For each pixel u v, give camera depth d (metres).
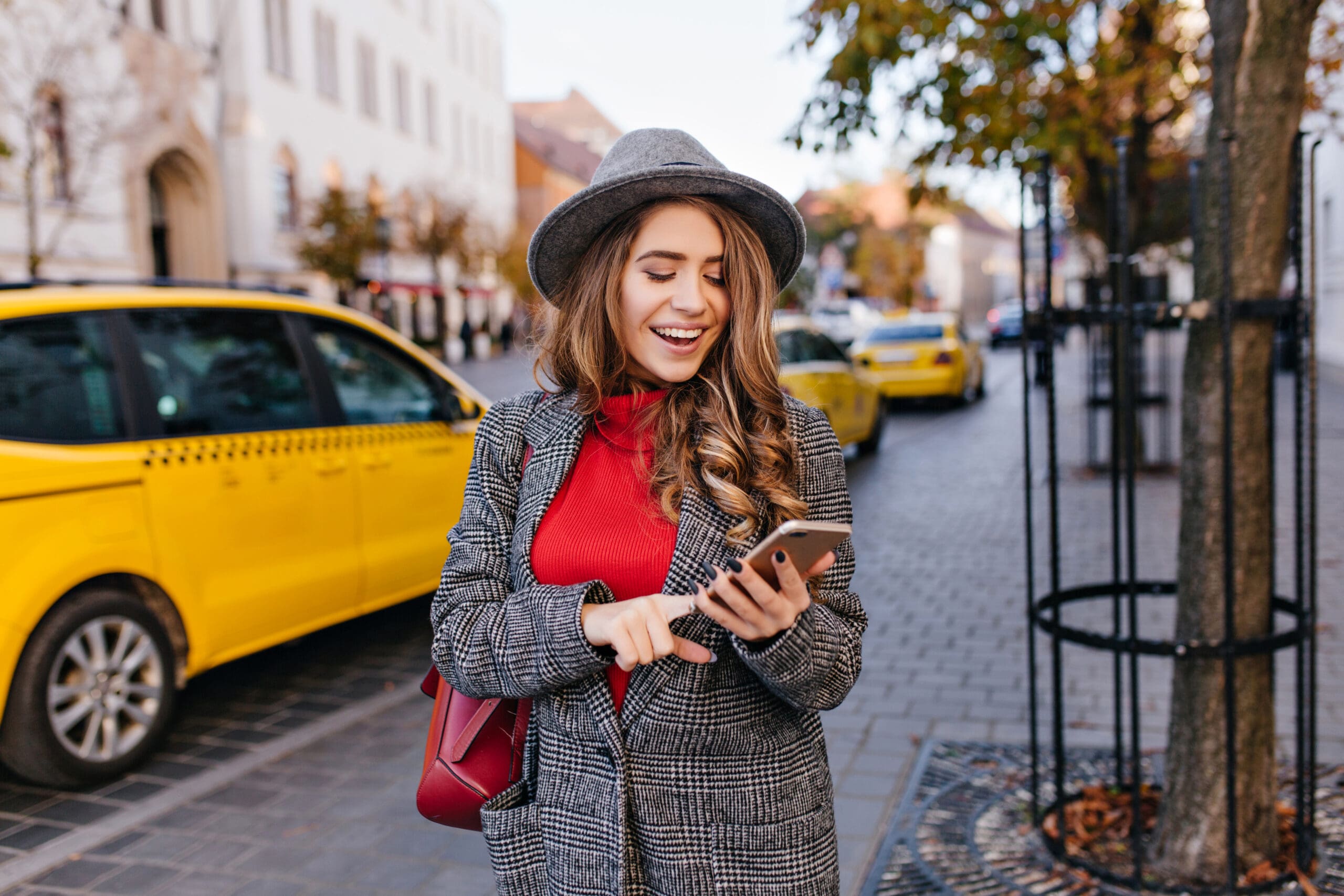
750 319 1.52
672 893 1.44
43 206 18.81
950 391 16.39
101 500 3.73
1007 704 4.24
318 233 29.05
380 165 36.06
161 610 3.97
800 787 1.48
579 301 1.58
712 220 1.53
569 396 1.61
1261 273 2.64
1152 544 7.11
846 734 3.98
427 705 4.49
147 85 22.08
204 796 3.65
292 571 4.42
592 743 1.48
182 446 4.03
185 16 24.88
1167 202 10.71
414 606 5.96
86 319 3.92
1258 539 2.75
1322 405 14.07
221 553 4.13
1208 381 2.75
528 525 1.52
